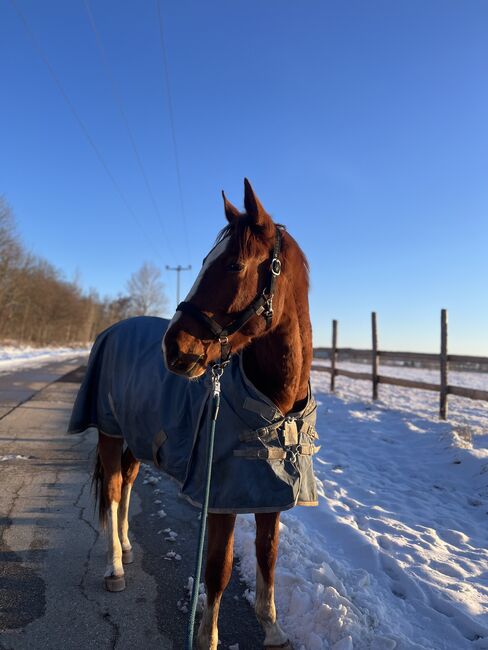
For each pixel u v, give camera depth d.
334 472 5.39
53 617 2.43
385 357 10.01
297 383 2.16
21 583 2.74
